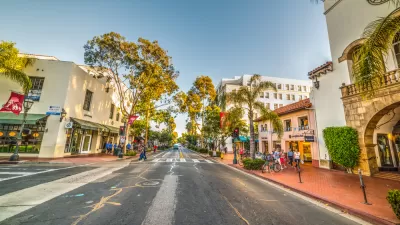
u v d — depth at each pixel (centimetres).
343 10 1391
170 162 1764
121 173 1026
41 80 1750
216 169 1399
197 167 1454
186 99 2650
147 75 2095
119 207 494
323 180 977
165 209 490
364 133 1165
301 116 1753
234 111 1560
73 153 1923
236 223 423
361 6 1260
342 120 1324
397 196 440
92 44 1911
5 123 1548
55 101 1712
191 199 588
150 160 1928
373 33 524
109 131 2423
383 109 1064
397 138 1255
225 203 564
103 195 595
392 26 504
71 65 1822
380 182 938
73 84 1844
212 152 2891
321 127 1505
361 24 1253
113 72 2133
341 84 1355
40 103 1695
